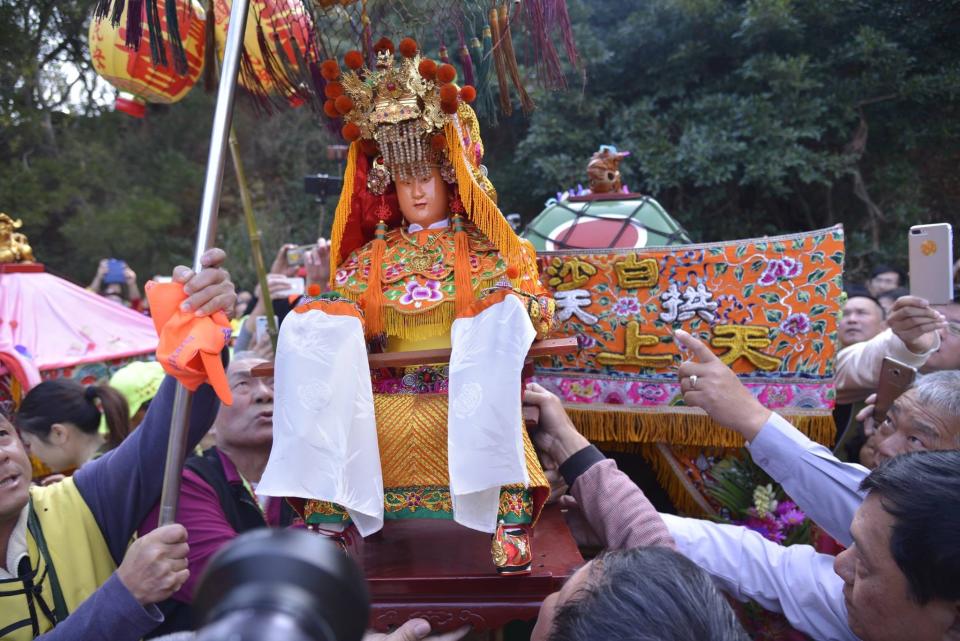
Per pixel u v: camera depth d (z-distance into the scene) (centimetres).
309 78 204
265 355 374
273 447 163
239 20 162
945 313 281
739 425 189
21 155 1055
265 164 1396
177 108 1394
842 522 178
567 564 168
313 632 40
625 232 257
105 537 187
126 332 452
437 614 159
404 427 177
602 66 791
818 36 750
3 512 166
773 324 224
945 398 179
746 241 225
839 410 300
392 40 192
